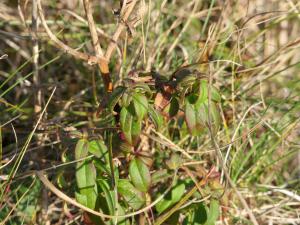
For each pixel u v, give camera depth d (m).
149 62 0.49
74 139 0.37
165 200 0.39
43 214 0.44
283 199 0.48
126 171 0.39
